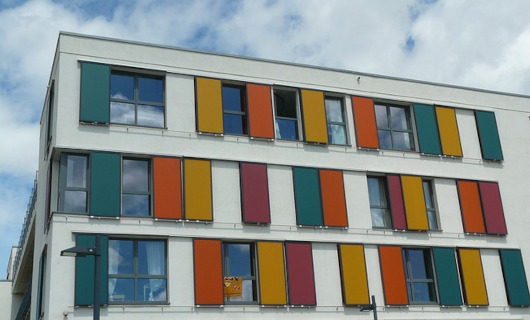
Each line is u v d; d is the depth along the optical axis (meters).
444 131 25.98
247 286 21.16
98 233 19.42
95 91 20.67
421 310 23.05
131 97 21.48
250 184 21.92
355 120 24.47
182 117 21.80
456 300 23.67
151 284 19.86
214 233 21.02
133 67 21.53
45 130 23.66
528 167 27.30
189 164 21.27
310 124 23.61
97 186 19.83
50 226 19.45
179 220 20.61
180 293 19.95
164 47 22.23
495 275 24.83
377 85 25.39
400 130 25.53
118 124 20.75
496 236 25.48
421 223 24.14
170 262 20.14
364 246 23.02
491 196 25.92
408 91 25.92
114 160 20.31
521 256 25.56
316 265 22.09
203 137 21.89
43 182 23.28
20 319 28.41
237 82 23.02
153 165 20.81
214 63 22.83
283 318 21.03
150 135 21.16
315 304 21.50
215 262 20.62
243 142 22.44
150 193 20.75
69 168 20.00
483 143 26.56
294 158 23.05
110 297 19.20
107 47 21.36
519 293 24.83
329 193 23.06
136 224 20.05
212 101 22.30
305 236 22.25
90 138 20.31
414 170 24.94
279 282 21.28
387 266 23.03
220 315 20.25
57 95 20.38
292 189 22.66
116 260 19.64
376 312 21.00
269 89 23.36
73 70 20.73
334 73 24.75
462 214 25.12
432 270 23.95
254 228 21.62
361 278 22.45
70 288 18.73
